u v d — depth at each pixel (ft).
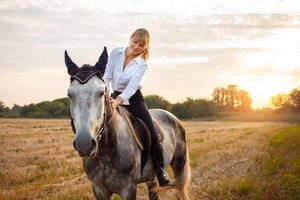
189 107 322.75
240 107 435.94
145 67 18.61
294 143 57.82
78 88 14.79
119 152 17.13
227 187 29.43
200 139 90.02
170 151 21.76
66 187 33.91
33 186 35.53
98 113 14.80
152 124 19.07
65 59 15.84
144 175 19.54
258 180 31.83
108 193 18.08
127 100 18.01
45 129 129.08
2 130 119.75
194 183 35.40
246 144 73.51
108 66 18.88
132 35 18.66
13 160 53.62
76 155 58.90
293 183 26.50
